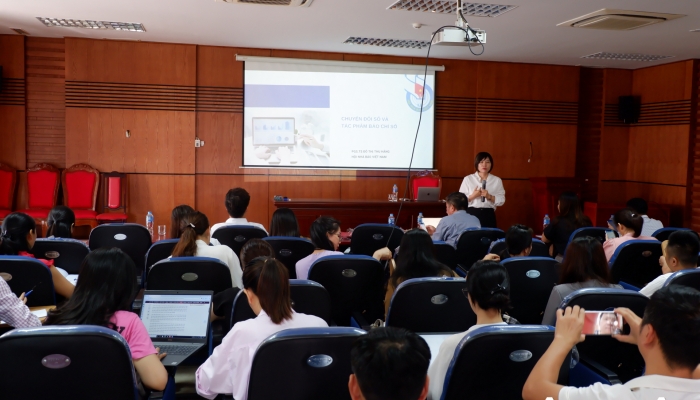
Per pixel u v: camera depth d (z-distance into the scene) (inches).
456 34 173.5
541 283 137.9
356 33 305.6
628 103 405.1
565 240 212.5
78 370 71.6
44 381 71.2
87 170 334.0
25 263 116.8
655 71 394.0
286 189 364.5
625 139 417.1
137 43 339.6
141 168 345.7
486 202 298.4
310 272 131.4
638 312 93.8
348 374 74.7
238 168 358.3
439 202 334.6
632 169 414.9
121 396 74.4
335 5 246.4
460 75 382.6
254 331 85.4
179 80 346.0
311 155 363.3
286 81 358.3
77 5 256.5
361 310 139.9
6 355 68.6
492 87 387.2
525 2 235.9
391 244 203.0
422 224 261.6
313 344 71.9
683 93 371.9
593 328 59.2
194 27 297.6
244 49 353.1
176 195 350.6
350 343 72.8
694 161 368.5
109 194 335.9
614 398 53.1
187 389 128.3
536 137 396.8
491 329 71.6
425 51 354.6
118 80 339.0
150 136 345.4
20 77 336.8
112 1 247.8
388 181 375.6
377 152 370.3
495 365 72.9
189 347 100.3
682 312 51.9
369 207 330.0
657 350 53.6
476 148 387.9
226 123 355.3
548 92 396.5
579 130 414.3
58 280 126.8
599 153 417.4
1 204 328.2
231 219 210.7
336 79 362.9
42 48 339.6
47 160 346.0
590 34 296.4
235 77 354.0
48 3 254.1
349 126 366.3
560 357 58.1
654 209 374.9
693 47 327.3
